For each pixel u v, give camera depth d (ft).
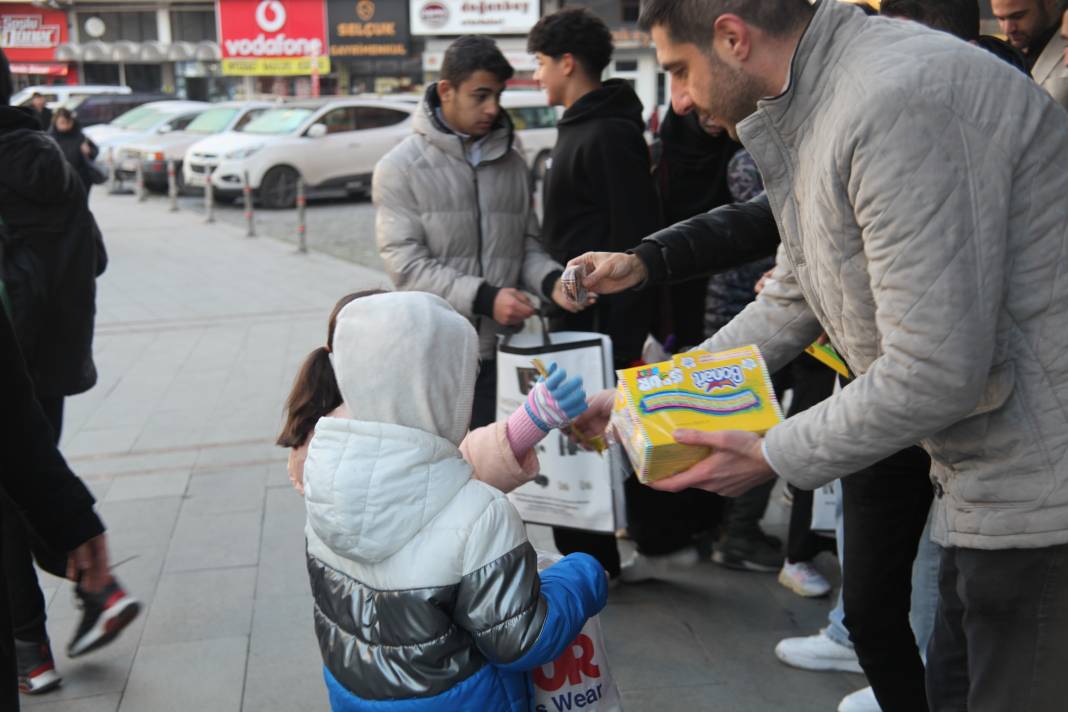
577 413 6.84
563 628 5.86
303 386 7.03
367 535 5.73
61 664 10.77
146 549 13.55
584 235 11.35
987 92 5.10
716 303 12.26
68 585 12.71
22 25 99.45
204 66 101.45
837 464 5.58
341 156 55.57
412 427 5.87
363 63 97.40
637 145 11.09
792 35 5.65
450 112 11.15
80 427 18.88
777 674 10.32
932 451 5.89
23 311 10.11
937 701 6.79
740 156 11.54
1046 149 5.19
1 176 9.91
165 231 46.21
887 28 5.48
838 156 5.32
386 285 32.89
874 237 5.20
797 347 7.89
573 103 11.44
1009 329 5.34
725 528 12.85
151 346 25.07
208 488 15.74
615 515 10.54
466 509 5.79
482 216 11.37
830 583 12.38
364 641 5.97
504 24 93.56
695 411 6.21
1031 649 5.60
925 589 9.06
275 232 46.16
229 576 12.75
